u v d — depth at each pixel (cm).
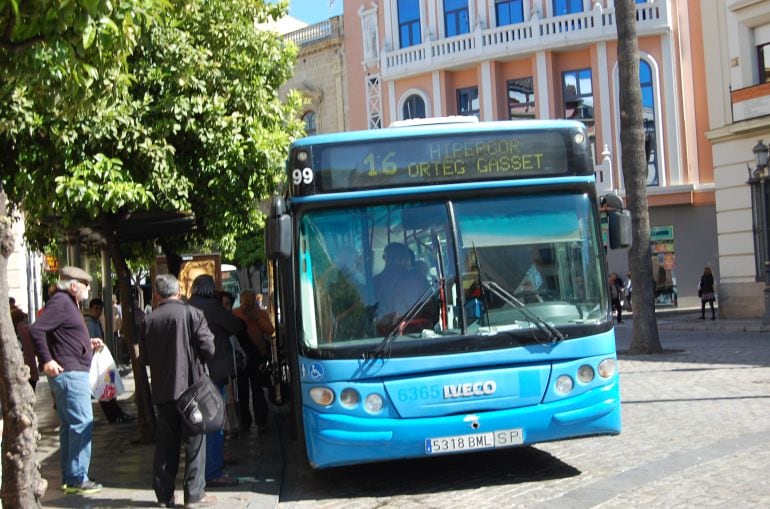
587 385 810
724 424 1032
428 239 819
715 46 2927
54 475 966
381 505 778
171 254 1709
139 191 1017
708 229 3559
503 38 3703
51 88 737
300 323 805
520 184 836
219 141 1118
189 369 777
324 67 4334
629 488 751
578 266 834
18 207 1158
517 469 884
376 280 808
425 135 833
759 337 2245
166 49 1083
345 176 823
